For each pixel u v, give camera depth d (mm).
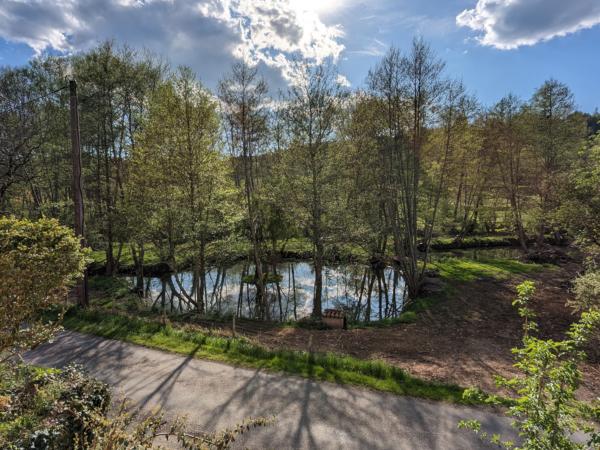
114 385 6641
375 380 7016
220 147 14297
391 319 12648
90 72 17156
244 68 13930
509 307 13453
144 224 14102
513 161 26234
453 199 33000
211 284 20391
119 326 9805
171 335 9289
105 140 18125
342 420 5668
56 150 16719
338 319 11766
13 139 15375
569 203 13680
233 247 15586
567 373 2881
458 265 20656
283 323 12328
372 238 18109
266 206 18828
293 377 7094
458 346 9797
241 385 6730
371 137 17156
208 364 7613
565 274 18078
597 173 11883
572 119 24625
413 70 14750
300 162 14180
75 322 10039
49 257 4875
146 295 17125
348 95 14039
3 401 4434
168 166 13281
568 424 2930
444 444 5117
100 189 18328
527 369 3326
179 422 4176
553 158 23609
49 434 3805
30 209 17281
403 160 16328
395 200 16859
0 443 3652
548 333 10734
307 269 23688
